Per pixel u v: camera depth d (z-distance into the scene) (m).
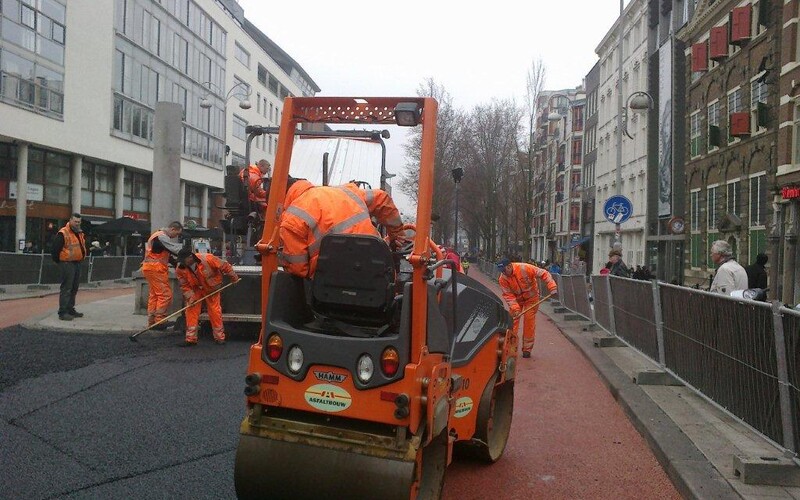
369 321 4.11
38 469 4.98
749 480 4.79
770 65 22.66
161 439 5.82
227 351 9.91
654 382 8.43
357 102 4.43
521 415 7.47
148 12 39.06
